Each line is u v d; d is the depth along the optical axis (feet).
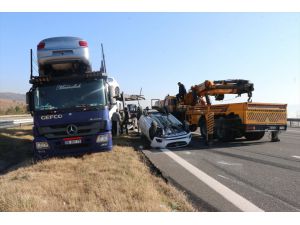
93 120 29.86
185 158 29.71
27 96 30.32
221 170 24.34
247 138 45.96
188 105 53.52
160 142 36.27
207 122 40.04
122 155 28.81
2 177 22.31
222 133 41.68
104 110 30.32
